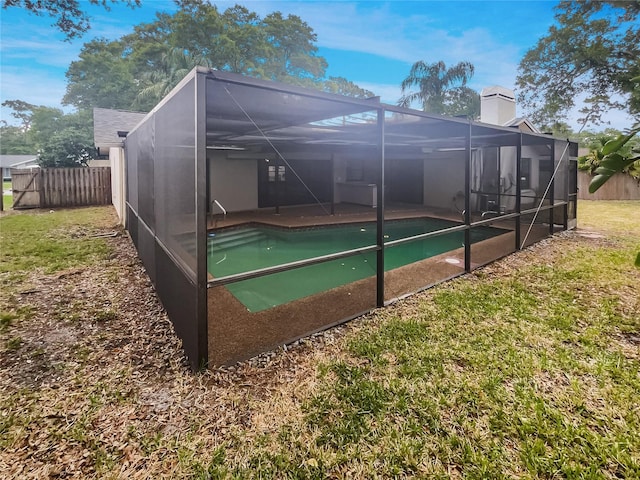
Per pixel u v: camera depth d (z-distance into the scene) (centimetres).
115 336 393
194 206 305
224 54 3209
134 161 744
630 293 509
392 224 1291
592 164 1151
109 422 260
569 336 383
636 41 2031
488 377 311
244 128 793
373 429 253
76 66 3291
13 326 417
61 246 808
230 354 349
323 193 1753
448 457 229
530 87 2442
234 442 242
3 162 4553
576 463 223
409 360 340
